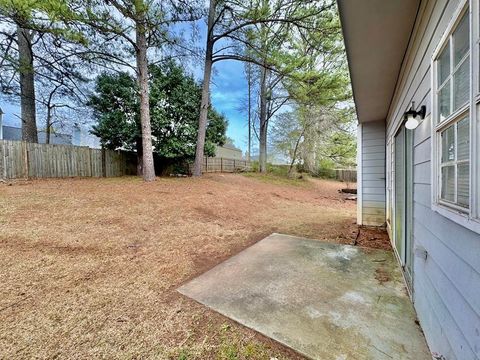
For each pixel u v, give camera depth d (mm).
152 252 3508
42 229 3744
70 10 5527
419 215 2051
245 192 9039
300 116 14680
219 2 8805
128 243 3730
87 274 2721
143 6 5988
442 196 1553
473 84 1050
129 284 2564
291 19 7953
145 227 4465
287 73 9711
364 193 5680
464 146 1244
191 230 4648
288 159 16531
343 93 11320
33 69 8016
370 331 1792
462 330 1170
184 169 11547
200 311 2084
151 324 1906
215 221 5453
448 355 1320
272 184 12242
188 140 10570
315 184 14750
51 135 15203
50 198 5191
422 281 1870
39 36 7754
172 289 2490
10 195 5086
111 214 4801
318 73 9883
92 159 8938
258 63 9914
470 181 1069
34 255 3012
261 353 1605
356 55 2729
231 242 4207
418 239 2074
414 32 2236
